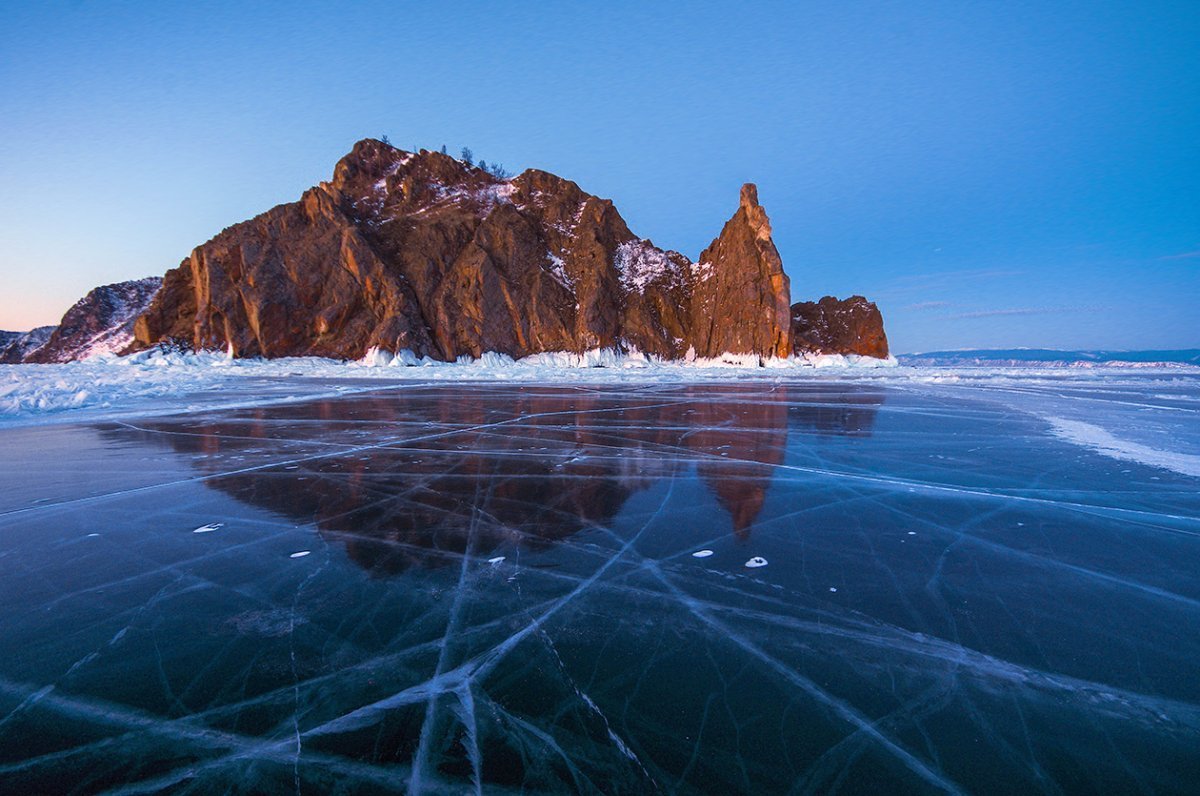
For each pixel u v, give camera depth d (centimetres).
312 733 172
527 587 281
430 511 419
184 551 334
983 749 163
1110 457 622
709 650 220
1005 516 404
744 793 146
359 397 1382
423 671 205
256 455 639
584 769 156
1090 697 189
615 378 2256
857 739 168
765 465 588
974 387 1736
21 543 348
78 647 223
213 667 208
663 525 384
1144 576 294
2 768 158
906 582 286
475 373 2573
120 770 157
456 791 149
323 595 271
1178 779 152
